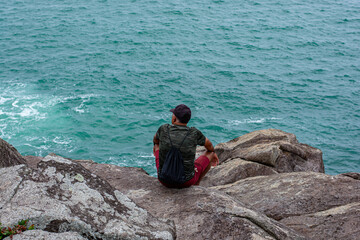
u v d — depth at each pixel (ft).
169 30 268.00
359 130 140.56
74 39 238.68
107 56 210.18
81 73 182.39
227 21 300.40
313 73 201.77
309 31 287.07
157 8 328.08
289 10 347.97
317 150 35.09
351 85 186.50
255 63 213.05
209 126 137.28
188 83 176.86
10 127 130.41
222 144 36.42
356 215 16.88
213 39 254.88
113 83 172.04
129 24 277.85
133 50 222.69
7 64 190.70
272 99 164.86
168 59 210.59
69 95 157.38
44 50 216.13
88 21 282.15
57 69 186.39
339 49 248.52
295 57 228.63
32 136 126.00
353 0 402.31
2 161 16.40
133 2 345.92
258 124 141.38
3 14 295.07
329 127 142.31
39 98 153.17
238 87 175.83
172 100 157.69
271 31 281.13
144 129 134.21
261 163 30.99
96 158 115.55
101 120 138.72
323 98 168.86
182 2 352.49
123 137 128.47
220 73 193.26
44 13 301.43
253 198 20.12
